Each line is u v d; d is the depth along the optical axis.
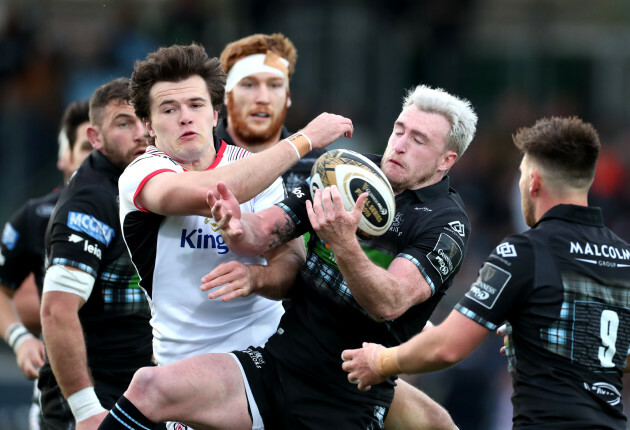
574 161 14.80
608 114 46.12
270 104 20.70
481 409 31.70
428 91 15.86
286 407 15.08
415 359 14.21
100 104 17.89
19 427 32.03
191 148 14.51
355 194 14.34
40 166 38.19
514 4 48.06
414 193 15.48
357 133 41.91
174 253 14.84
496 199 42.44
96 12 45.72
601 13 47.50
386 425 17.00
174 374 14.27
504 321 14.66
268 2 42.12
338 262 14.00
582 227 14.69
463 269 38.69
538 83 46.50
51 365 17.08
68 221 17.19
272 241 14.69
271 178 14.09
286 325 15.45
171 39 42.97
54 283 16.95
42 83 41.72
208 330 15.13
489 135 44.69
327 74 42.09
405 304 14.45
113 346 17.98
